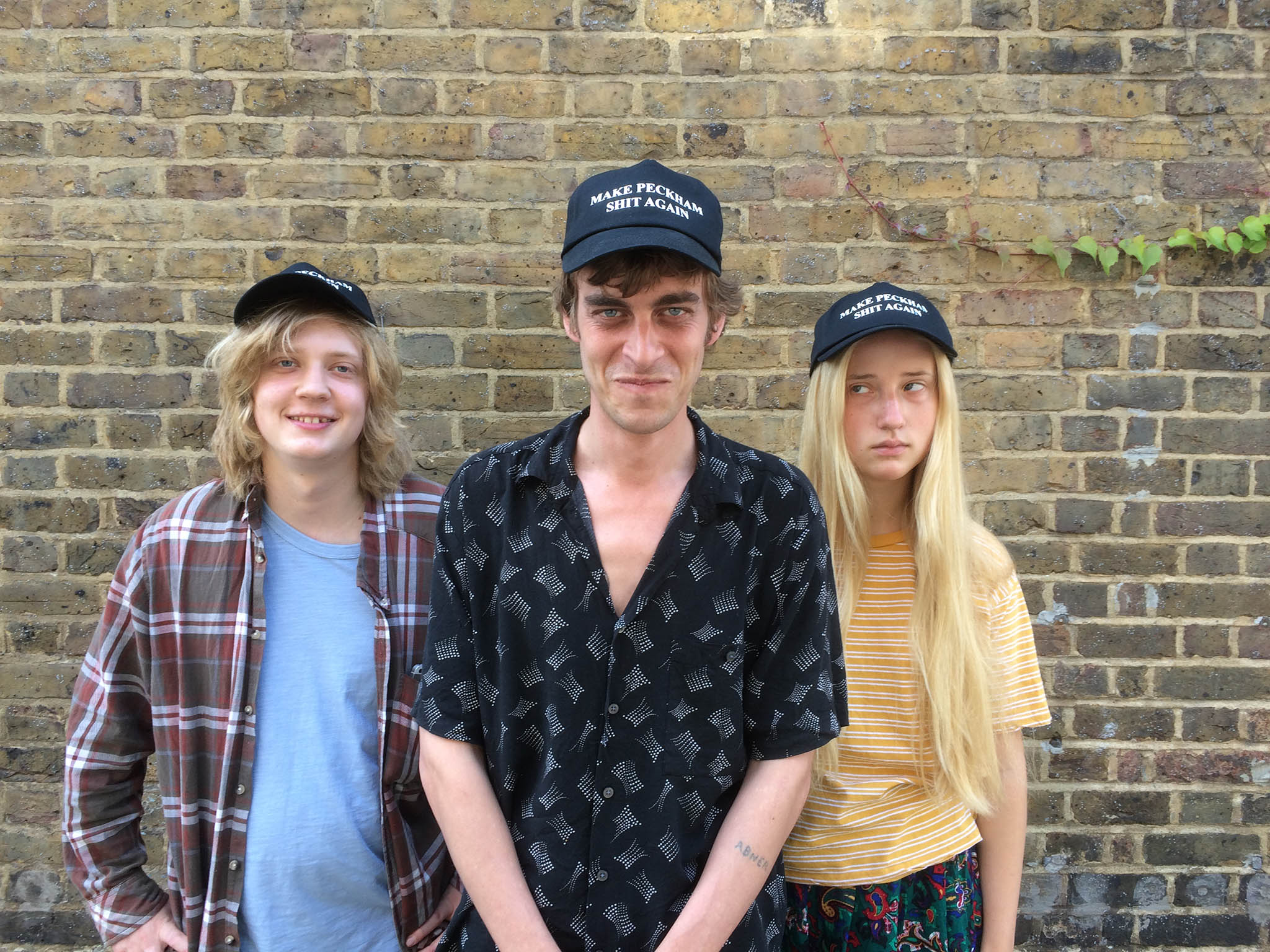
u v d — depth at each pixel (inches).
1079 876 85.9
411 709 60.2
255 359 57.7
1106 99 83.4
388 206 84.1
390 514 62.5
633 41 83.4
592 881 47.4
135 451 84.7
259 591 58.6
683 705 48.1
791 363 84.9
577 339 50.4
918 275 84.5
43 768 85.1
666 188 46.8
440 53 83.4
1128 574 85.0
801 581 49.8
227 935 57.6
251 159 83.6
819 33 83.4
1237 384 84.1
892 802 59.3
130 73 83.0
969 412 85.2
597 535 48.8
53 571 84.8
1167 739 85.4
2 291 83.7
